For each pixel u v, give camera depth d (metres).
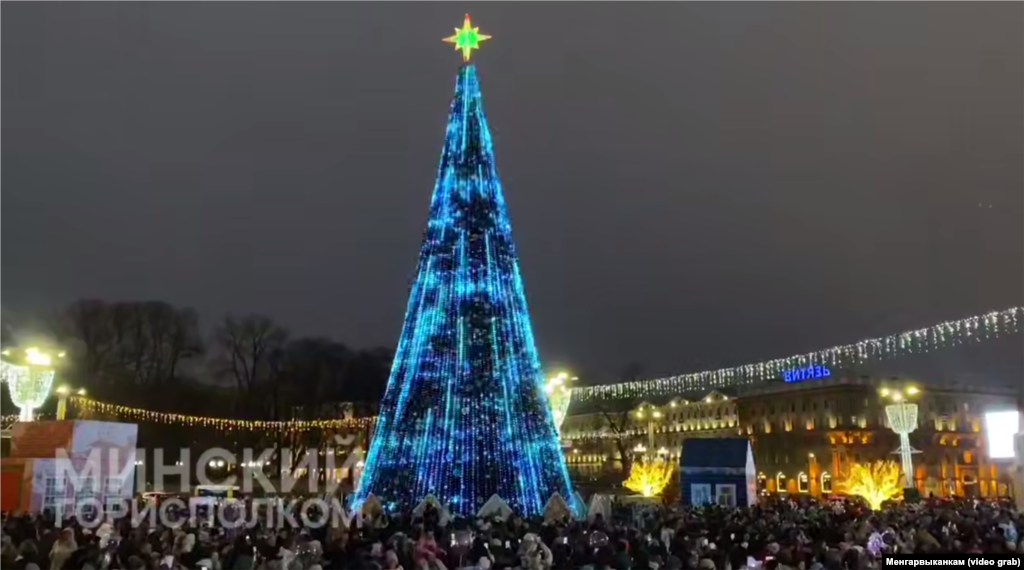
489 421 26.52
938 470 102.94
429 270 28.16
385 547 15.69
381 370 74.25
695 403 120.00
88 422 25.44
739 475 37.97
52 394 47.12
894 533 18.88
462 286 27.58
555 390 34.62
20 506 23.83
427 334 27.44
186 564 15.63
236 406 68.44
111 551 15.99
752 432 112.44
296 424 56.41
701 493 38.69
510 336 27.62
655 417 118.50
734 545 18.45
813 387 106.38
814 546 16.73
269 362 70.19
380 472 26.91
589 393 62.41
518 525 21.72
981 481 105.31
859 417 102.69
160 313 63.69
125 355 62.03
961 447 105.31
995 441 39.66
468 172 28.80
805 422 106.88
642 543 17.00
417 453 26.45
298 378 71.06
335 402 71.62
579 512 27.45
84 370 59.03
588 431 131.50
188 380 65.69
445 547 18.39
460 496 25.81
